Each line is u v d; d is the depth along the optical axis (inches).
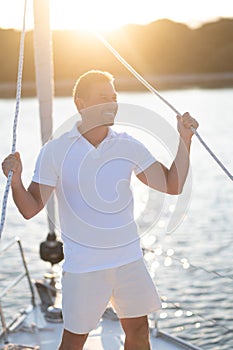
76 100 129.9
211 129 2092.8
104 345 186.5
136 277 131.2
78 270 128.9
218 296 472.1
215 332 394.9
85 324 130.1
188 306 449.1
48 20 203.5
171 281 510.6
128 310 132.8
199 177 1219.9
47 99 207.6
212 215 848.9
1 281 557.0
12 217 873.5
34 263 624.1
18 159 124.4
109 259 129.0
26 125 2519.7
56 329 201.9
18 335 199.6
